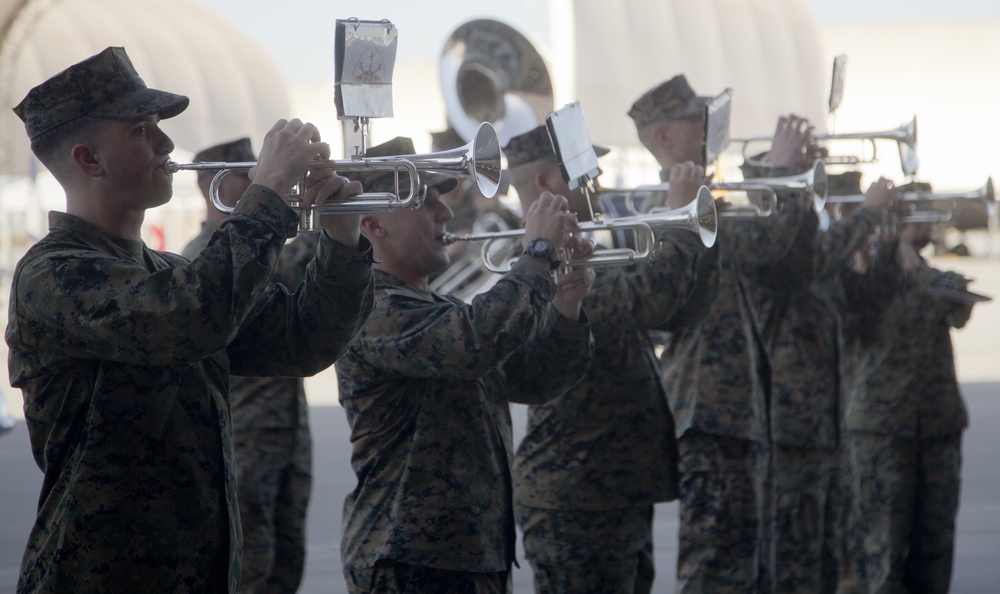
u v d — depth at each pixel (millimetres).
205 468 5809
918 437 13398
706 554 10609
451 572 7398
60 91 5801
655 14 71812
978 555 15219
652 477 9508
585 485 9344
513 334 7301
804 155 12477
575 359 8430
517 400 8609
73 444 5664
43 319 5543
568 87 64750
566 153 8469
